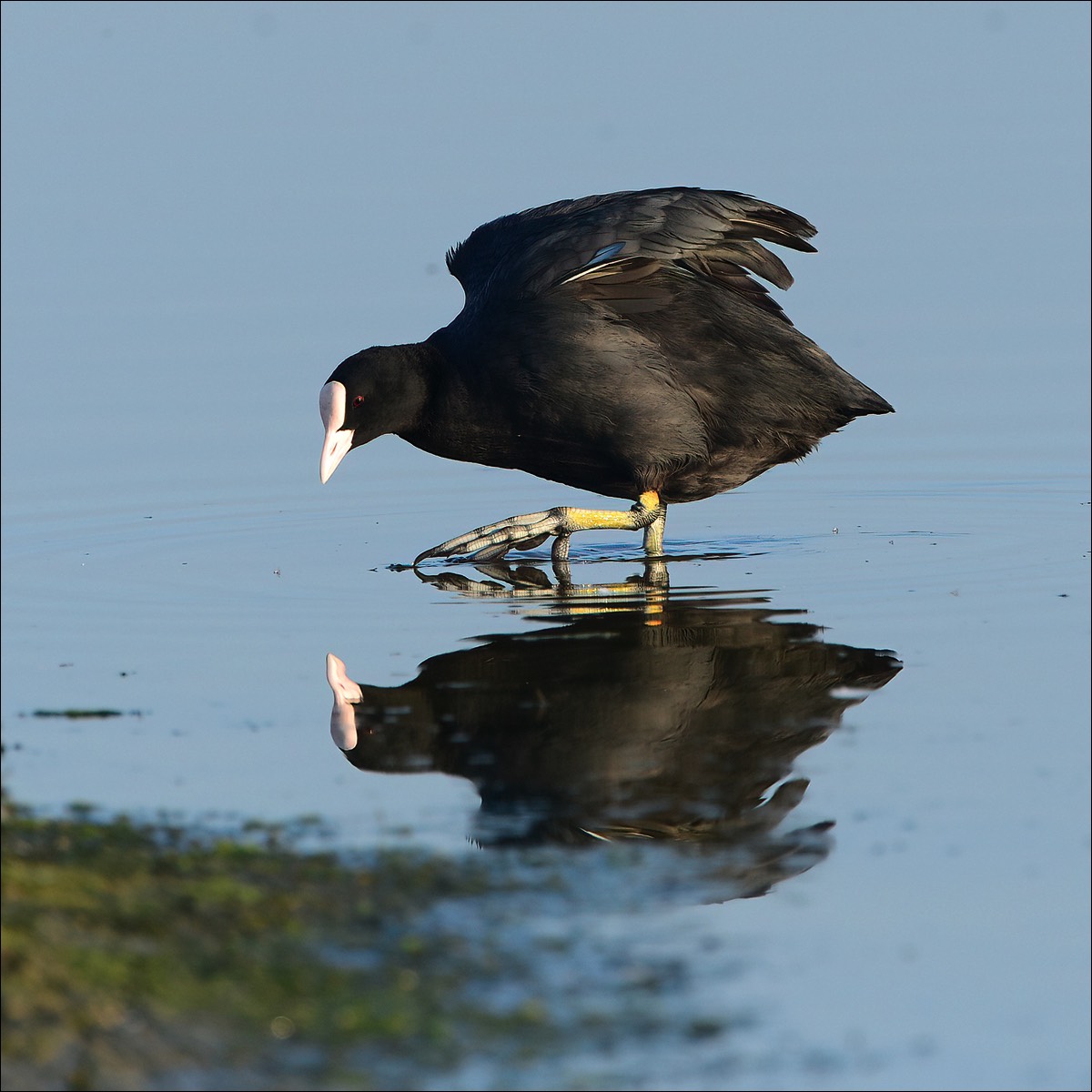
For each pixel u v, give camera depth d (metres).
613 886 8.49
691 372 16.27
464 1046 6.80
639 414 15.99
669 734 11.17
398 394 16.62
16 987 6.67
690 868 8.78
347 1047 6.71
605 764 10.59
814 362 16.42
